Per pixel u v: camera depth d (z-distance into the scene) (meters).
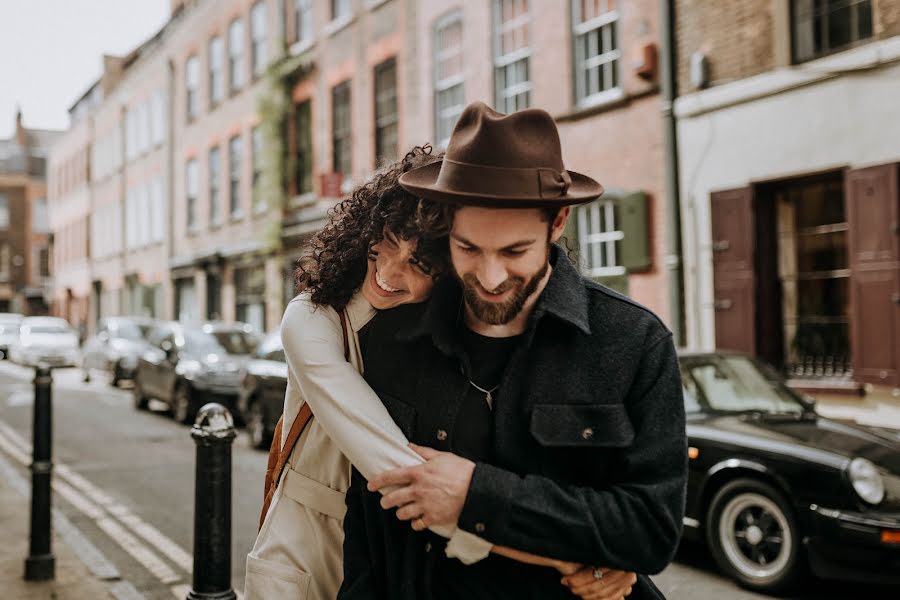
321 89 18.20
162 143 28.33
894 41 7.94
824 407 8.61
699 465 5.07
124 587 4.75
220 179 23.78
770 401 5.70
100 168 37.09
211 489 2.72
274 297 19.92
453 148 1.45
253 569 1.79
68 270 43.44
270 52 20.42
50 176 48.69
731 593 4.73
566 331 1.54
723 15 9.55
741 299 9.39
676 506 1.45
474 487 1.43
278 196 19.50
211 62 24.31
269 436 10.45
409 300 1.68
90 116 38.66
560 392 1.51
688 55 9.97
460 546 1.46
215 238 24.03
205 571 2.71
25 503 6.73
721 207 9.59
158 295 28.77
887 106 8.04
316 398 1.62
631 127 10.69
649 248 10.45
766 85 9.04
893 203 7.96
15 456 9.79
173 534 6.22
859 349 8.27
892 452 4.61
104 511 6.98
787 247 9.25
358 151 16.75
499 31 12.78
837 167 8.48
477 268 1.45
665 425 1.50
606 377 1.51
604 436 1.48
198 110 25.23
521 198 1.38
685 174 9.99
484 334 1.59
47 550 4.73
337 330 1.71
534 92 12.11
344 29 17.22
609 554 1.42
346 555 1.64
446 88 14.04
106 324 20.89
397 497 1.48
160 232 28.62
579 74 11.49
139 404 14.59
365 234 1.69
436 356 1.61
